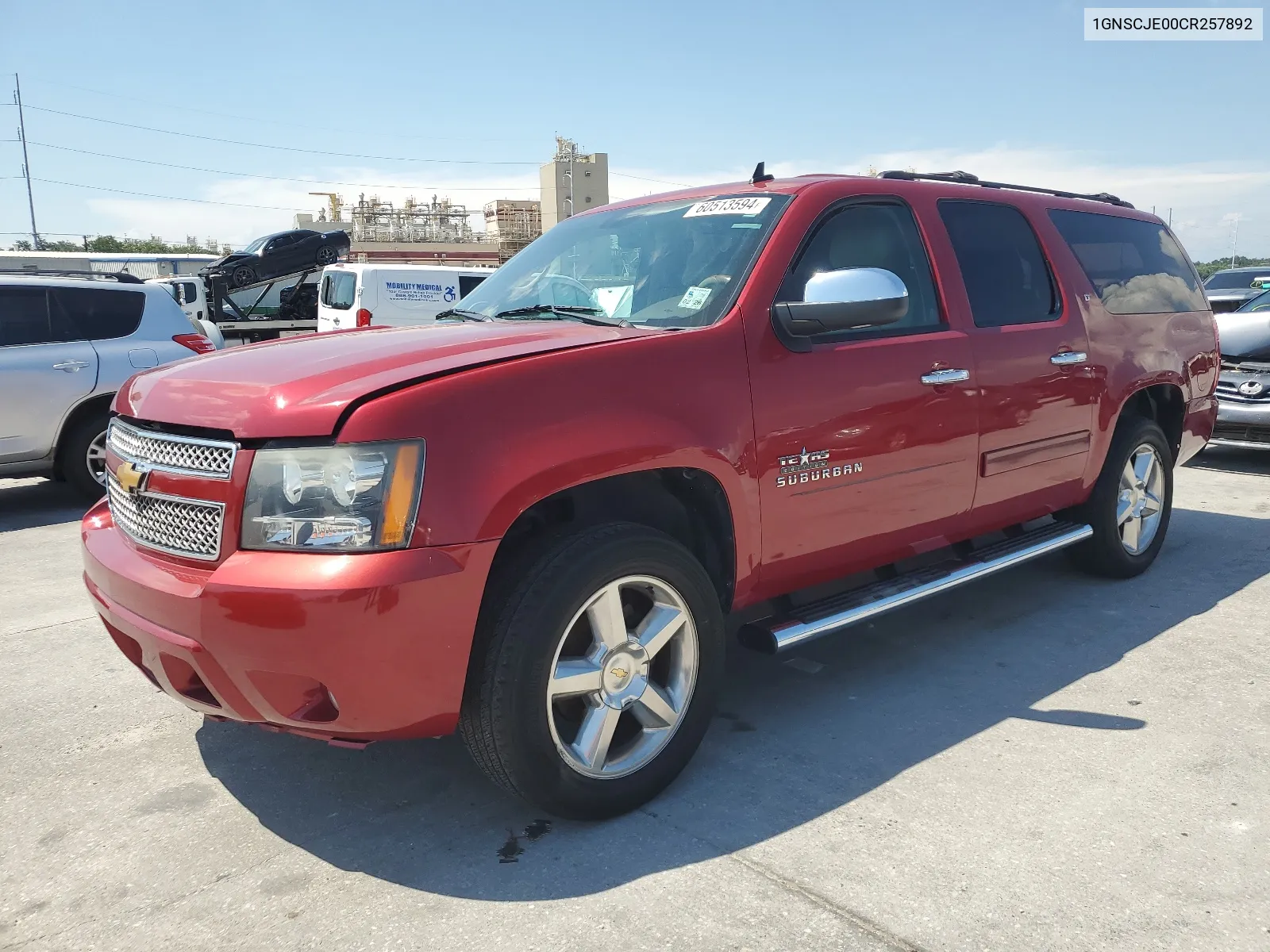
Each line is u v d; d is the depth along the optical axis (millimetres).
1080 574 5020
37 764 3113
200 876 2471
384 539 2254
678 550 2734
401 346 2738
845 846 2553
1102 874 2400
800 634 3051
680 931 2203
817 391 3082
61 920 2297
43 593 5047
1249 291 12500
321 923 2264
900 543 3516
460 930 2225
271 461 2316
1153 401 4992
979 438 3662
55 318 7191
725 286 3066
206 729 3369
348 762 3098
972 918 2230
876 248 3488
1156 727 3246
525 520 2717
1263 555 5363
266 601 2223
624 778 2697
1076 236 4461
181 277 21969
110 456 2922
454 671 2346
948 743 3156
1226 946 2121
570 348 2631
